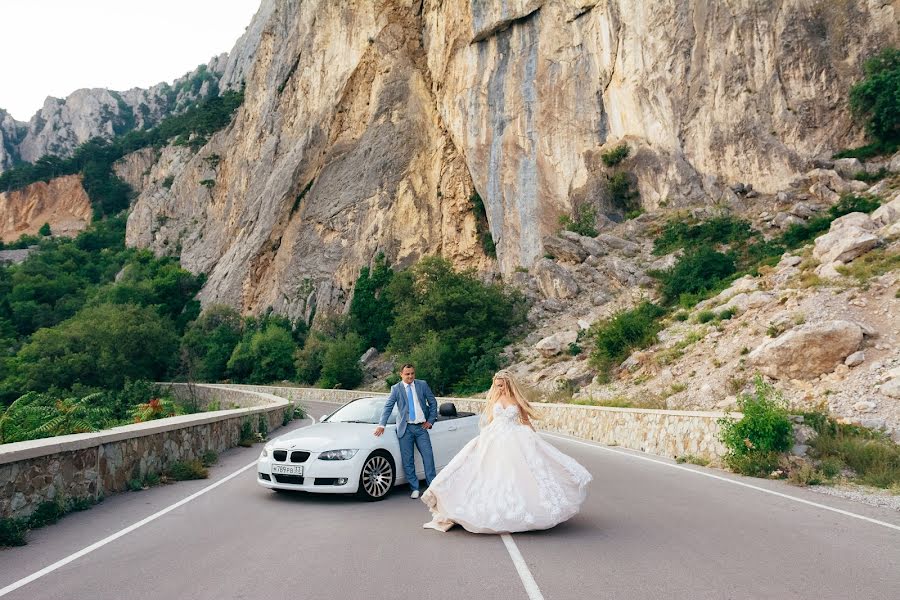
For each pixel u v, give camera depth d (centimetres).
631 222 3975
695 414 1364
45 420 1669
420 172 6303
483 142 5034
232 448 1611
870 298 1836
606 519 761
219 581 523
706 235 3475
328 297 6400
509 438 701
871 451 1087
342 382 5119
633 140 4212
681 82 3959
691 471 1180
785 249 3008
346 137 7112
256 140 8712
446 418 1083
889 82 3195
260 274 7406
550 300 4053
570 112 4538
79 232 13362
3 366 5894
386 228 6212
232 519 778
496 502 677
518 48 4903
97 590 504
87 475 884
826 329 1641
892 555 595
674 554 599
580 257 4044
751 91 3694
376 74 6856
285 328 6544
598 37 4441
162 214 10925
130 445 1019
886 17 3416
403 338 4534
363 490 887
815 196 3247
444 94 5528
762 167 3575
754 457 1132
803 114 3519
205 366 6738
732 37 3797
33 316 9062
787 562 571
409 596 479
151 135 15375
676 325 2664
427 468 937
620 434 1722
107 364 5872
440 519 699
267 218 7344
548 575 531
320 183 7088
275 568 561
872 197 2938
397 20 6762
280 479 908
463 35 5294
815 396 1531
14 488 716
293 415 2817
